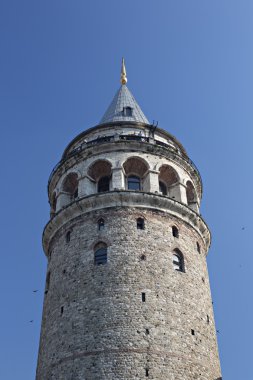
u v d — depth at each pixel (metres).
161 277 41.22
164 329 38.44
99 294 39.88
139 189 48.12
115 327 37.91
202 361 39.16
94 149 48.88
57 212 47.41
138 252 42.03
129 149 48.59
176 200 46.44
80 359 37.22
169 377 36.38
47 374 38.84
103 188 48.62
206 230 49.62
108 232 43.38
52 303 42.88
